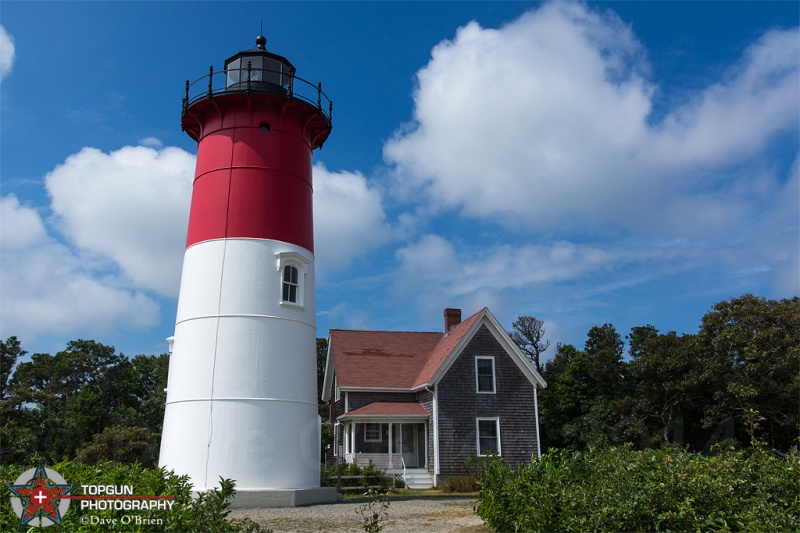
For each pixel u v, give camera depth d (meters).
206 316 16.66
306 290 18.06
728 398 29.27
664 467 8.44
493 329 26.94
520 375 26.66
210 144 18.14
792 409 28.31
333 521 13.62
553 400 34.31
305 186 18.66
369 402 27.33
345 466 24.66
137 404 49.59
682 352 31.09
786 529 7.30
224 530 7.04
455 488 22.16
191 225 17.98
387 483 23.12
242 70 18.19
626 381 33.78
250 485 15.63
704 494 7.88
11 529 7.03
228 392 16.05
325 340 48.50
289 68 19.08
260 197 17.48
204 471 15.53
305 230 18.31
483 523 12.59
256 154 17.78
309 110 18.72
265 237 17.28
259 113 18.17
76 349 49.34
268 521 13.59
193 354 16.50
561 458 9.99
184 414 16.12
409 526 12.88
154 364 50.34
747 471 8.31
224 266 16.92
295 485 16.41
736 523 7.64
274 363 16.64
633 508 7.92
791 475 8.20
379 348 30.30
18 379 47.12
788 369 28.66
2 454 26.95
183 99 18.78
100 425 35.00
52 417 31.48
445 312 32.06
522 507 9.35
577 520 8.41
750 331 30.00
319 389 47.56
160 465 16.44
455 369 26.05
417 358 30.02
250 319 16.61
